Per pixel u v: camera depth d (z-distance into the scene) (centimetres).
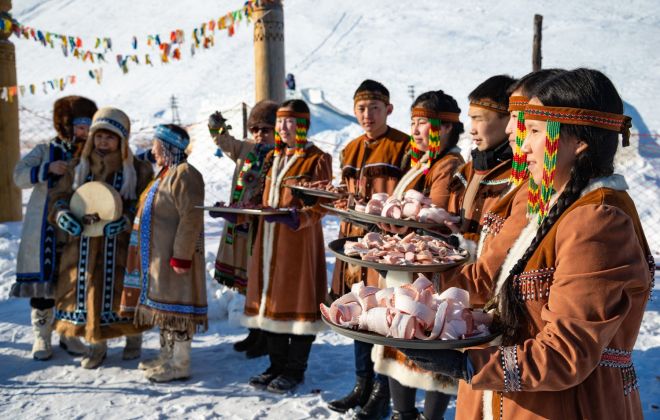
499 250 188
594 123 143
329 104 4184
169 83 10131
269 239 389
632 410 153
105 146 419
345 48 11319
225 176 1706
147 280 395
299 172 394
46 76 11244
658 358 423
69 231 398
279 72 695
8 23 727
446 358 143
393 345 142
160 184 392
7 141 890
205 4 14250
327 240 845
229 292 554
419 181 317
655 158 1287
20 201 918
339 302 155
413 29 11819
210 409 358
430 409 286
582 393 147
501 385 140
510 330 153
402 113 6694
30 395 379
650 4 12475
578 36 10725
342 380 403
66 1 15162
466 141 1110
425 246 222
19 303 580
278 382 382
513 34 11438
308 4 13150
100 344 425
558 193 157
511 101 177
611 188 145
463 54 10594
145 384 395
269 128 455
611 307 135
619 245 137
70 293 414
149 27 13538
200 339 492
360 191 366
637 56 9600
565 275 139
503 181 246
